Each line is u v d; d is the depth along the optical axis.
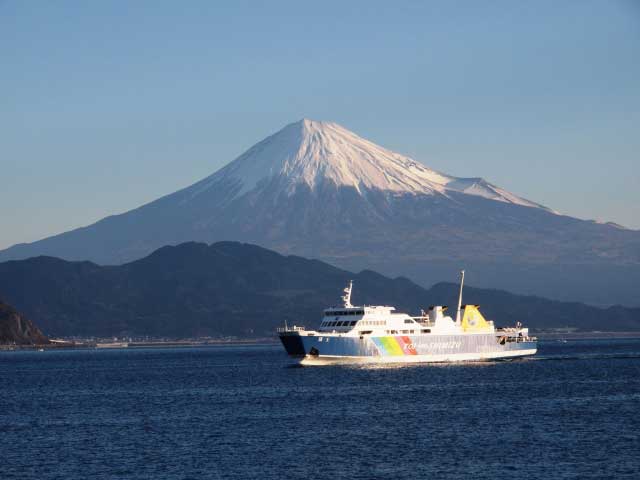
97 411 185.38
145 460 128.75
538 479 114.88
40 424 166.50
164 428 155.88
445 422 155.12
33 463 128.12
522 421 155.25
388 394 195.88
